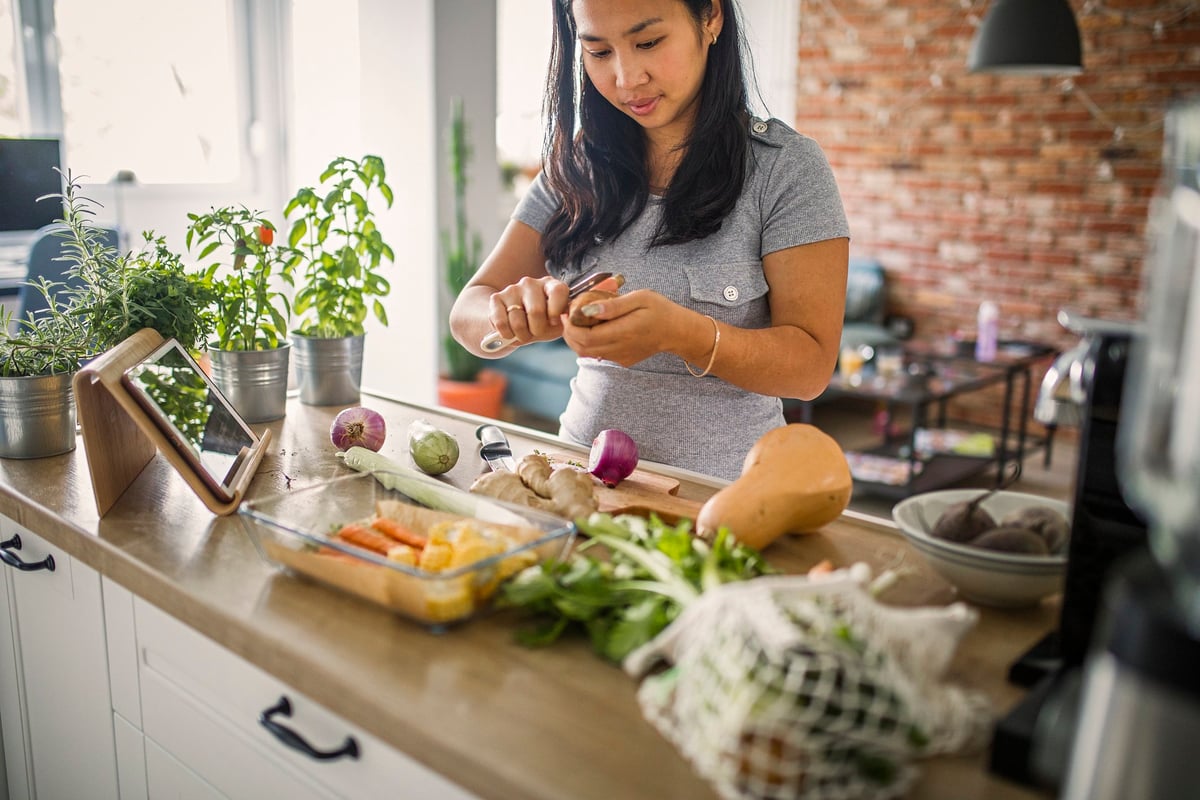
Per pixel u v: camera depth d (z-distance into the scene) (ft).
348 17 13.17
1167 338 1.91
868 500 13.62
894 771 2.14
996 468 14.70
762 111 5.32
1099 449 2.66
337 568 3.20
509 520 3.42
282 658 2.95
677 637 2.43
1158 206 1.97
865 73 17.62
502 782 2.35
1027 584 3.06
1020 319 16.72
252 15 13.78
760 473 3.62
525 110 17.08
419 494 3.75
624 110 4.78
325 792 3.02
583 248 5.35
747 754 2.07
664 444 5.22
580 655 2.91
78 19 12.10
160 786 3.87
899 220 17.75
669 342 4.14
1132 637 1.77
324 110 13.76
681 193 4.97
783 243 4.88
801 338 4.63
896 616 2.32
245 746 3.33
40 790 4.89
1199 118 1.84
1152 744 1.72
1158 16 14.62
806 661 2.08
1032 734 2.31
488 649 2.93
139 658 3.79
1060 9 12.12
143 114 12.87
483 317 5.08
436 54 13.88
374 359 13.85
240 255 5.46
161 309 4.96
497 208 15.47
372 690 2.69
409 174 13.73
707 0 4.58
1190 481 1.81
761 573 3.12
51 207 6.57
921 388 13.65
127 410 3.83
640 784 2.31
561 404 14.73
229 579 3.41
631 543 3.13
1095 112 15.40
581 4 4.45
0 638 4.88
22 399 4.61
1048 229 16.19
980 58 12.60
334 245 13.69
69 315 4.99
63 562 4.11
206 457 4.10
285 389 5.58
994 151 16.47
